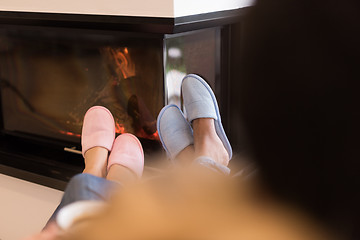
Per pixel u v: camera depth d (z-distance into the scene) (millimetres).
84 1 1327
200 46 1465
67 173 1474
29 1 1445
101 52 1468
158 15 1215
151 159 1443
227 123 1593
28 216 1591
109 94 1503
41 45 1596
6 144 1749
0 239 1689
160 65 1339
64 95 1615
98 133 1337
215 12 1353
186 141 1234
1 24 1567
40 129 1721
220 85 1571
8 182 1597
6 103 1793
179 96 1451
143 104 1432
